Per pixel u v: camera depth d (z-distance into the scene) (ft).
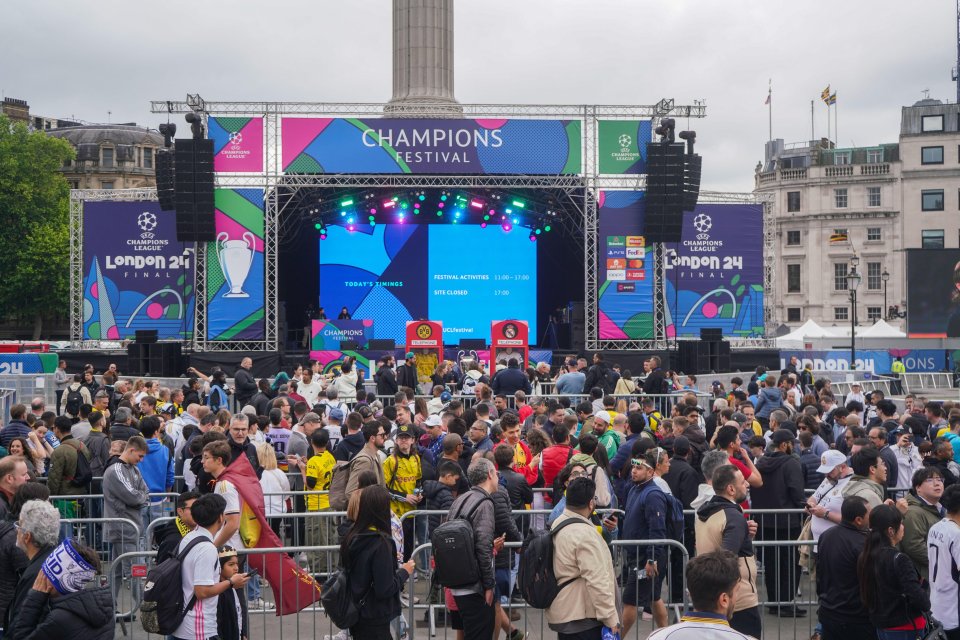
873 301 287.07
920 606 25.16
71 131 344.28
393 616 27.27
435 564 28.60
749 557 28.43
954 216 282.97
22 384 99.76
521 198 115.75
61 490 41.42
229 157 106.83
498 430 46.06
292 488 47.14
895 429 47.80
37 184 247.09
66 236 237.66
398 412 46.11
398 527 31.24
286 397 55.93
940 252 163.53
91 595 23.76
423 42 122.11
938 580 27.12
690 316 118.83
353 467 35.83
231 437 38.96
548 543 25.90
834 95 298.97
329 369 103.60
